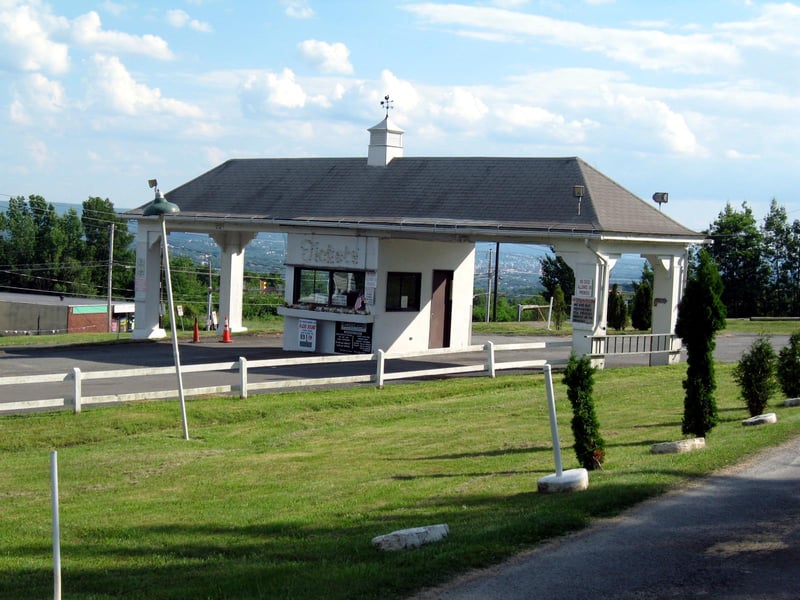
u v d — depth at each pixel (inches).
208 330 1643.7
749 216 2060.8
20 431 637.9
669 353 1003.3
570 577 294.4
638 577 294.4
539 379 906.7
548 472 472.1
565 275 2196.1
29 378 661.3
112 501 470.6
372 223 1059.3
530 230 947.3
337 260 1117.7
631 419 647.8
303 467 542.0
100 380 890.7
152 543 378.6
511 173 1071.6
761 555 313.9
